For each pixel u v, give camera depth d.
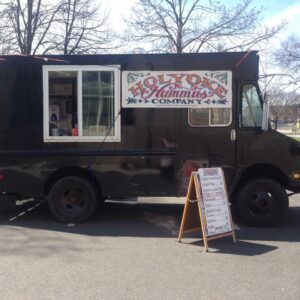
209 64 7.72
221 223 6.56
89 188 7.92
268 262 5.75
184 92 7.75
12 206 8.03
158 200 10.37
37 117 7.88
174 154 7.79
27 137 7.90
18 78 7.85
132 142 7.82
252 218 7.80
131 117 7.80
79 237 7.04
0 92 7.87
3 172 7.96
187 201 6.65
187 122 7.77
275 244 6.65
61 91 7.87
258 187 7.77
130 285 4.89
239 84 7.71
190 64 7.73
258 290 4.76
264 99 7.69
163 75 7.77
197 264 5.65
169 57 7.75
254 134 7.71
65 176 8.04
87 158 7.86
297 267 5.54
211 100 7.73
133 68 7.79
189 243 6.69
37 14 16.73
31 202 10.02
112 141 7.83
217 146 7.76
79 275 5.22
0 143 7.93
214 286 4.87
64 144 7.88
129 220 8.28
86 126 7.86
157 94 7.78
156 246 6.51
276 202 7.77
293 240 6.90
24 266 5.55
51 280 5.05
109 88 7.83
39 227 7.70
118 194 7.88
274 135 7.72
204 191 6.45
